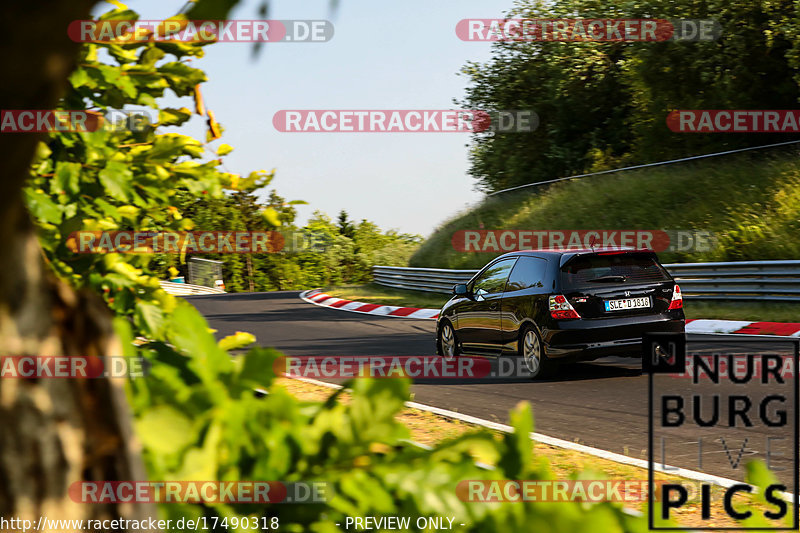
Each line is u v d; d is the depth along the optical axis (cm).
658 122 9862
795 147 7331
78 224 816
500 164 12675
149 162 891
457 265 10225
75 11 287
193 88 924
